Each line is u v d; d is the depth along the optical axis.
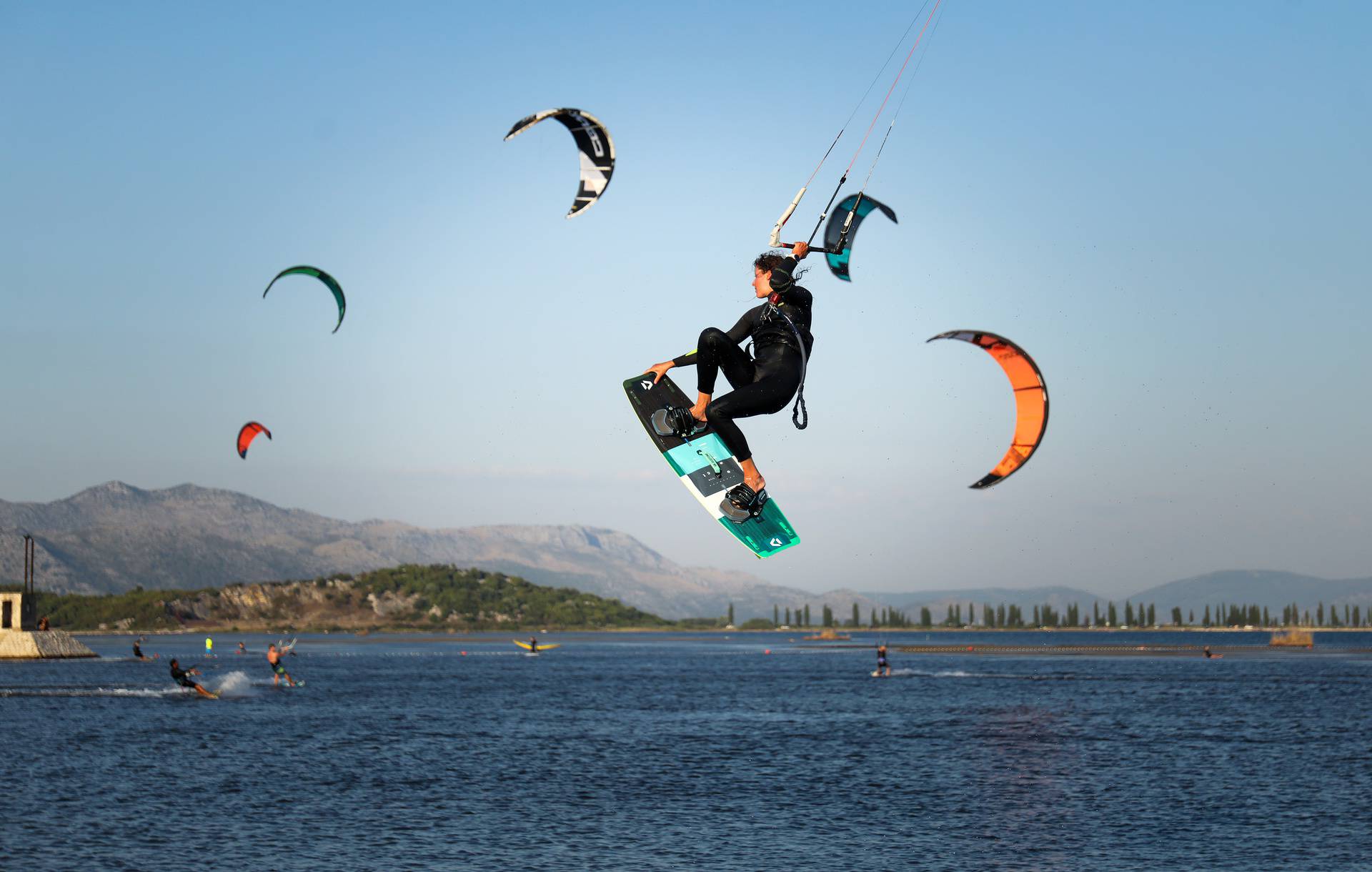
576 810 32.06
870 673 112.62
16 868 24.91
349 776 38.19
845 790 35.56
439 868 25.22
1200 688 83.19
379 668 124.75
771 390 8.88
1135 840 27.98
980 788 35.78
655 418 9.32
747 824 30.00
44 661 122.50
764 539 9.05
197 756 43.00
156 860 25.72
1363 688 83.31
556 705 69.56
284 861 25.67
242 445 41.88
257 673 108.94
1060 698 74.31
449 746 46.88
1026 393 11.20
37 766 39.94
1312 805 32.62
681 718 60.62
